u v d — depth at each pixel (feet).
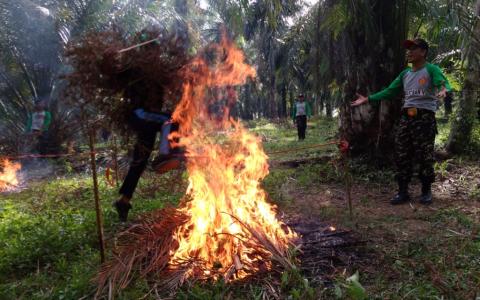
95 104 11.39
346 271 10.95
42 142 34.81
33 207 19.03
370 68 22.22
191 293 9.72
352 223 14.83
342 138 23.52
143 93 11.68
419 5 22.53
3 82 40.70
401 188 17.65
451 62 30.12
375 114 22.44
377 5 21.58
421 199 17.38
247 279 10.46
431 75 16.67
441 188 19.49
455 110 26.61
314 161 25.95
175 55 12.00
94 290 10.24
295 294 9.55
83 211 17.16
